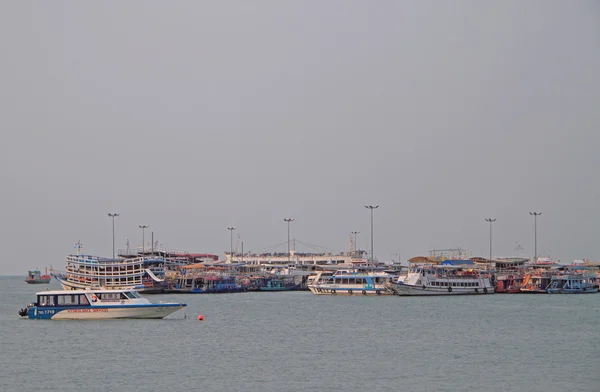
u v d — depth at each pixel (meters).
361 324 148.38
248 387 86.31
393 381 89.50
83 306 141.00
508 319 159.88
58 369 95.75
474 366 98.81
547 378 91.62
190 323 146.12
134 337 122.19
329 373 93.88
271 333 131.50
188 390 84.75
